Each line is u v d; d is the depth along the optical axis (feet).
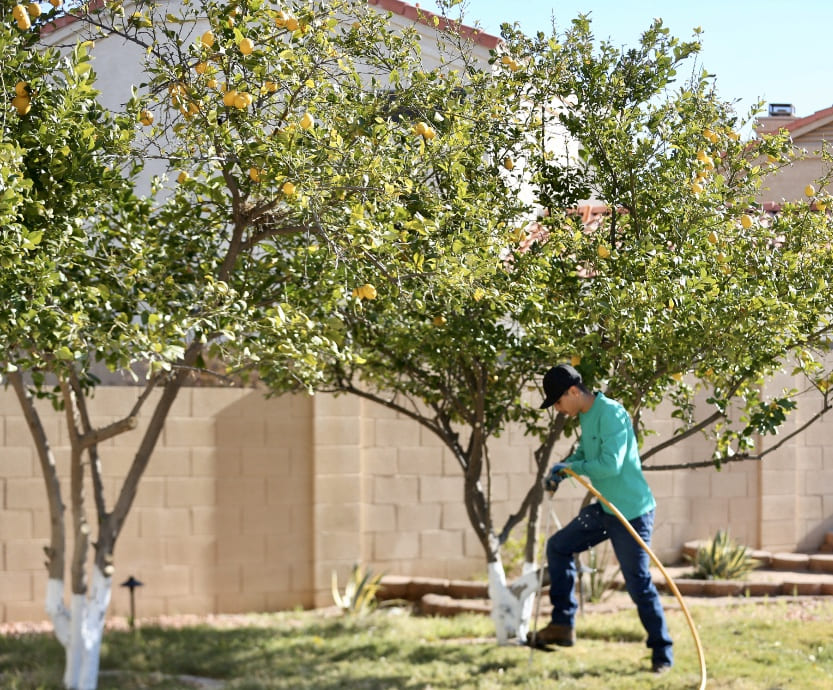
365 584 33.01
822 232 22.61
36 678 23.75
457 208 20.59
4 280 15.83
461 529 35.99
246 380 26.35
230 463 33.76
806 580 34.04
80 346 16.84
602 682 21.85
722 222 21.59
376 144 18.79
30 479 32.17
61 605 23.91
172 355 17.26
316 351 19.85
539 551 35.88
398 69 20.93
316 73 19.26
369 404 35.35
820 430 39.40
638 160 21.52
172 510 33.22
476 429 26.05
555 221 23.03
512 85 22.59
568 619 24.36
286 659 25.67
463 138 19.94
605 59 22.66
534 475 36.73
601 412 21.98
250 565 33.81
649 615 22.48
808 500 39.19
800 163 46.62
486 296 19.77
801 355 22.88
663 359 21.16
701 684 20.45
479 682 22.44
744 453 24.50
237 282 22.91
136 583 29.71
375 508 35.24
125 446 32.91
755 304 19.66
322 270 21.57
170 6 35.22
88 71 17.39
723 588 33.45
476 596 33.71
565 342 21.24
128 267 21.06
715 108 22.53
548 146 27.66
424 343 23.39
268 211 21.84
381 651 26.27
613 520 22.44
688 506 38.17
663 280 19.92
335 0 19.15
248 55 17.97
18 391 23.91
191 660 25.71
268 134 20.88
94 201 18.51
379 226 18.48
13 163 15.29
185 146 19.29
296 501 34.30
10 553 31.96
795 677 22.00
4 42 16.20
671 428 37.76
